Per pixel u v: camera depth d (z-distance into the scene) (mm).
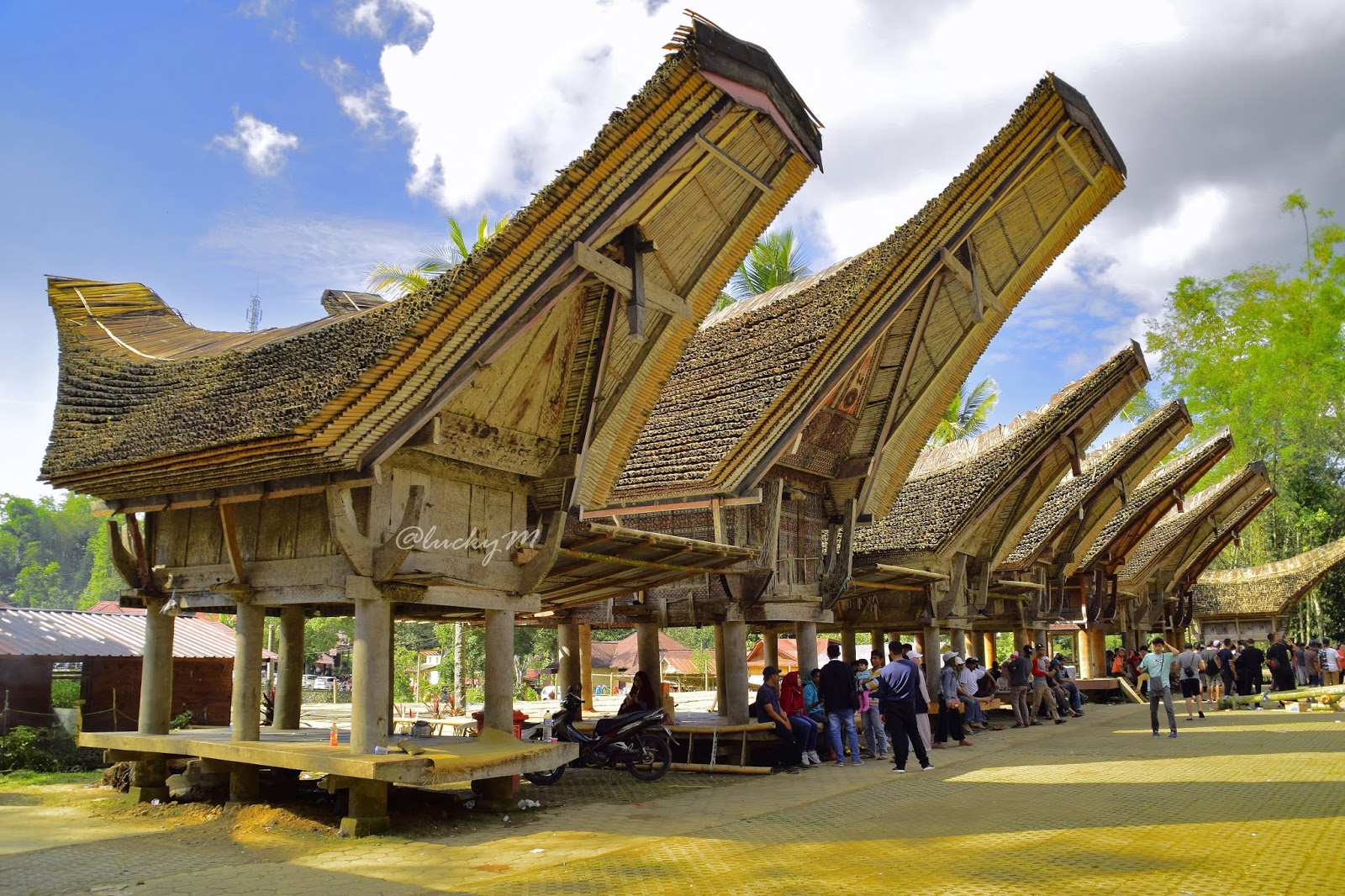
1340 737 14461
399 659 42250
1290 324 40906
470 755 8859
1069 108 14961
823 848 7312
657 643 16016
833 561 15922
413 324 8203
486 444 9820
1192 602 35906
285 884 6527
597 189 9133
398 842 7996
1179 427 23266
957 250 16031
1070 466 21062
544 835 8234
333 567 9086
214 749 9500
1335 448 40781
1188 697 19484
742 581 15055
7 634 16469
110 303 14016
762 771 12500
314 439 8039
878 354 15930
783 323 16531
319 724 21438
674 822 8766
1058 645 50438
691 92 9438
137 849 7922
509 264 8617
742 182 11141
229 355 11305
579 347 10383
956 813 8781
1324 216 40875
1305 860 6398
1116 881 5996
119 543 10820
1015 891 5836
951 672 15531
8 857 7566
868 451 16281
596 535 11133
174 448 8977
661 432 15203
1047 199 17031
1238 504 31812
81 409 11453
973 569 20859
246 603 9828
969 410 40125
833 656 13781
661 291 11047
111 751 11141
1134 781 10516
